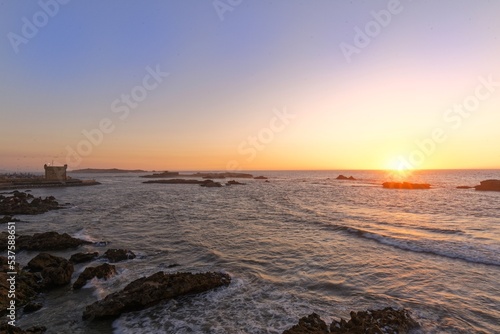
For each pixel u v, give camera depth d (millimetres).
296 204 41938
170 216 30844
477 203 40312
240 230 23219
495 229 21984
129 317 9523
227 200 48625
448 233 20750
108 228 24234
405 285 11773
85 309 9945
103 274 12945
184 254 16719
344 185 92625
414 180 118688
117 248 18016
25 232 22703
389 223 25344
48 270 12516
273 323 9000
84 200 48094
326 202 44375
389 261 14844
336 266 14266
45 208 35344
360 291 11305
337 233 21672
